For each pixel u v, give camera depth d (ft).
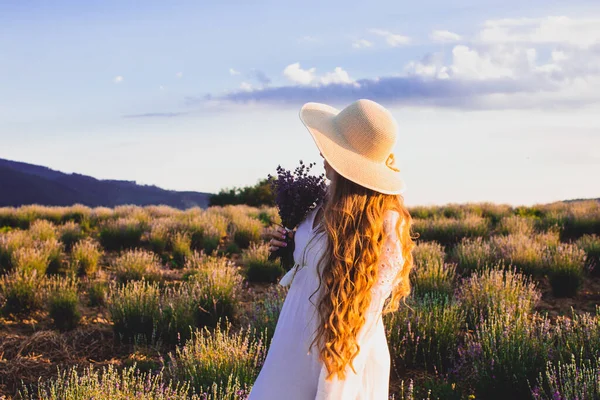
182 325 17.35
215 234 38.40
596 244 29.32
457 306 17.70
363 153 6.36
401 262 6.29
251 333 16.25
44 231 36.81
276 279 26.35
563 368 12.26
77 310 18.97
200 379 12.80
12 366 14.55
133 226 36.63
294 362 6.46
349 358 6.04
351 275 6.09
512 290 19.35
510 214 53.52
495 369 13.05
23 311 19.72
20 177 496.23
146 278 24.63
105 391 11.51
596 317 15.25
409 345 15.20
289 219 7.81
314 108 7.27
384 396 6.62
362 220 6.16
